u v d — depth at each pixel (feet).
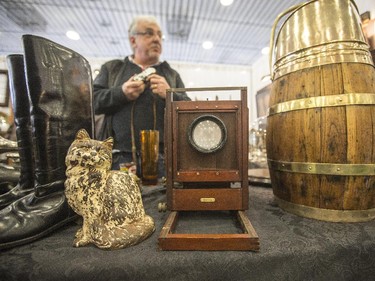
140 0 7.55
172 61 12.87
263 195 2.86
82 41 10.59
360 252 1.51
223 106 2.03
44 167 1.74
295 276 1.43
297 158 2.00
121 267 1.30
